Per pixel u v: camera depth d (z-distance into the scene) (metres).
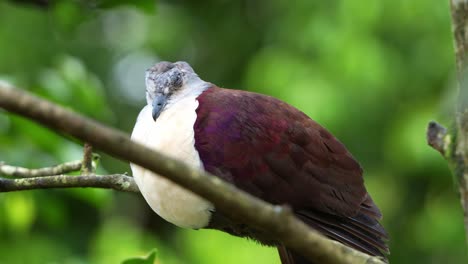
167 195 5.52
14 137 8.12
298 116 6.10
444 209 12.52
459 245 12.27
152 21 14.76
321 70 11.63
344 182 5.99
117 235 11.31
